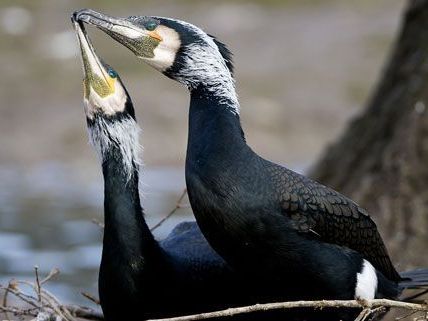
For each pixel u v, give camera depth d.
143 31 9.66
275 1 39.03
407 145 14.89
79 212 21.84
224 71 9.60
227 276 10.04
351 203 9.92
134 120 9.91
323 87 31.52
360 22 36.91
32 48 33.97
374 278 9.95
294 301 9.52
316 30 36.25
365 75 32.38
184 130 28.11
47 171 26.36
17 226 20.44
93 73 9.80
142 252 9.78
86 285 16.31
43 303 10.64
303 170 25.88
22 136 27.97
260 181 9.37
